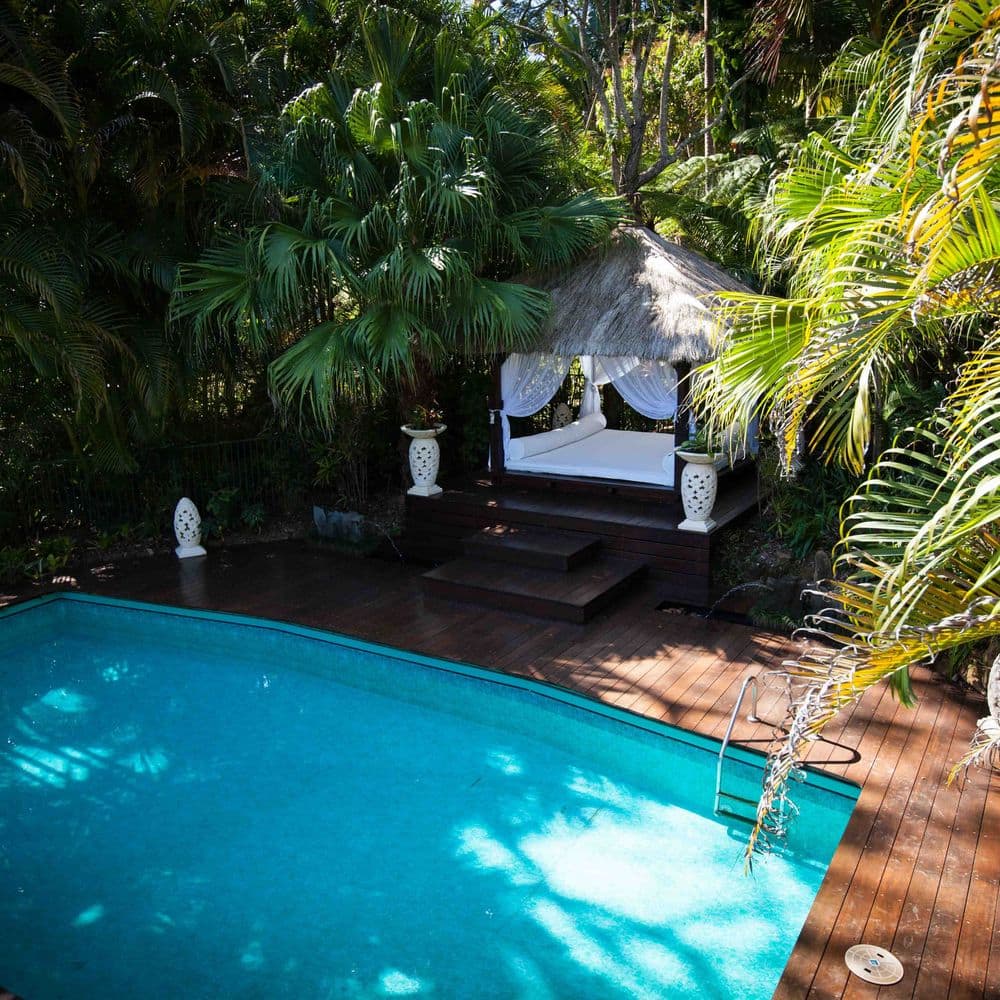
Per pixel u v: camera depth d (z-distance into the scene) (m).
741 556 8.98
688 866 5.18
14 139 8.43
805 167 5.56
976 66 2.71
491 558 9.40
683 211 12.72
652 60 17.84
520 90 11.66
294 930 4.74
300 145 9.35
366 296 8.91
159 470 11.02
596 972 4.37
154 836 5.60
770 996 4.19
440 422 11.83
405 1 11.18
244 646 8.63
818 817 5.59
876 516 4.01
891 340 4.56
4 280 8.77
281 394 9.54
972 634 3.57
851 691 3.74
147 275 9.55
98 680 7.94
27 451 10.34
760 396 4.80
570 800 5.92
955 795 5.33
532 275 10.27
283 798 6.00
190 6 10.04
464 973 4.40
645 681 7.05
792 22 11.38
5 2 8.41
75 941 4.69
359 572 9.93
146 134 9.53
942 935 4.16
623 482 10.16
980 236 3.48
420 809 5.84
